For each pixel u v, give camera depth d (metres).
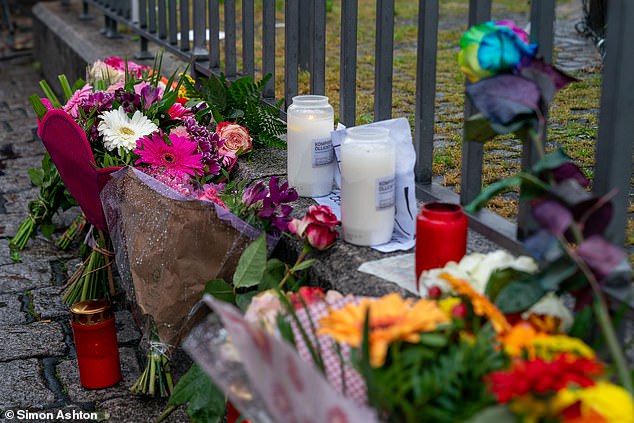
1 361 2.50
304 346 1.37
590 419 1.06
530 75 1.41
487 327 1.23
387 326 1.21
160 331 1.96
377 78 2.26
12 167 4.55
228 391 1.30
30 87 6.70
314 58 2.68
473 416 1.12
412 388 1.19
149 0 4.46
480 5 1.74
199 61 3.76
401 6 7.08
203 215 1.92
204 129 2.48
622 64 1.40
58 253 3.36
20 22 9.37
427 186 2.14
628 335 1.48
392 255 1.85
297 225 1.86
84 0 6.13
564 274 1.27
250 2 3.16
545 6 1.61
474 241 1.84
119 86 2.76
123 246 2.18
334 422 1.09
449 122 3.42
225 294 1.83
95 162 2.50
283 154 2.72
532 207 1.36
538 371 1.05
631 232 2.21
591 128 3.20
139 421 2.17
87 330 2.27
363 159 1.84
